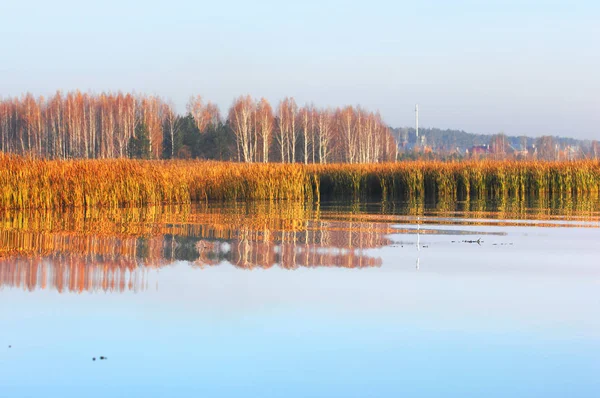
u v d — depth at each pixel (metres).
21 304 13.33
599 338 11.67
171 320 12.44
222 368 10.10
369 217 31.11
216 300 13.92
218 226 26.47
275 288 15.12
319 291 14.87
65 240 21.59
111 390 9.24
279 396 9.09
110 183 35.28
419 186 47.28
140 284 15.25
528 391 9.36
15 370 9.93
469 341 11.46
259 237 23.33
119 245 20.78
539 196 46.75
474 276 16.62
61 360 10.34
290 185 44.31
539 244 22.03
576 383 9.65
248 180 43.12
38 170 32.62
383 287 15.36
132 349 10.86
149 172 38.50
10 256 18.38
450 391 9.31
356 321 12.55
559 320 12.77
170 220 28.62
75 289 14.63
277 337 11.56
